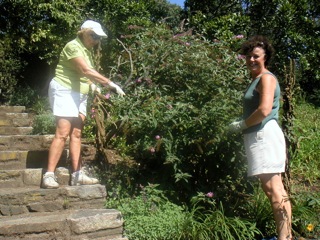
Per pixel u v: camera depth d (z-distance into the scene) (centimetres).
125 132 488
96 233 401
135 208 441
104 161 512
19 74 1147
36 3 1066
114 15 1080
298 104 962
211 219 432
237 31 1060
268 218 461
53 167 444
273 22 1092
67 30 1091
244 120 396
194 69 504
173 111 471
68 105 437
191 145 483
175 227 419
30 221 386
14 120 679
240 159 484
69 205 434
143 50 543
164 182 486
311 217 470
